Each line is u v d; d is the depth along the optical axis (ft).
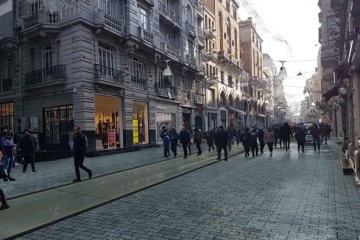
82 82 59.67
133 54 74.84
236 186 28.53
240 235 16.11
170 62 91.76
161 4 89.66
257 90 209.77
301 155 52.90
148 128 80.69
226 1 153.48
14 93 71.97
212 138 66.39
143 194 26.37
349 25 31.04
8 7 72.02
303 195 24.32
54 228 18.07
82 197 25.22
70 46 61.46
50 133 65.51
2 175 23.99
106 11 68.28
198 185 29.53
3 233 17.03
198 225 17.84
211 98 127.44
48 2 60.80
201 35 118.32
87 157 57.21
